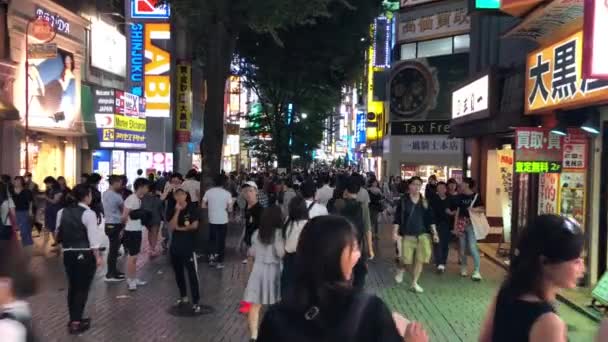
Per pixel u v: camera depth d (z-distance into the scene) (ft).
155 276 37.76
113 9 91.20
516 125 39.63
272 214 23.21
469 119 50.26
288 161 114.21
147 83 100.99
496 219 54.60
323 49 84.74
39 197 62.80
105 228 35.55
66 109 73.51
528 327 8.32
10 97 61.62
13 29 62.13
